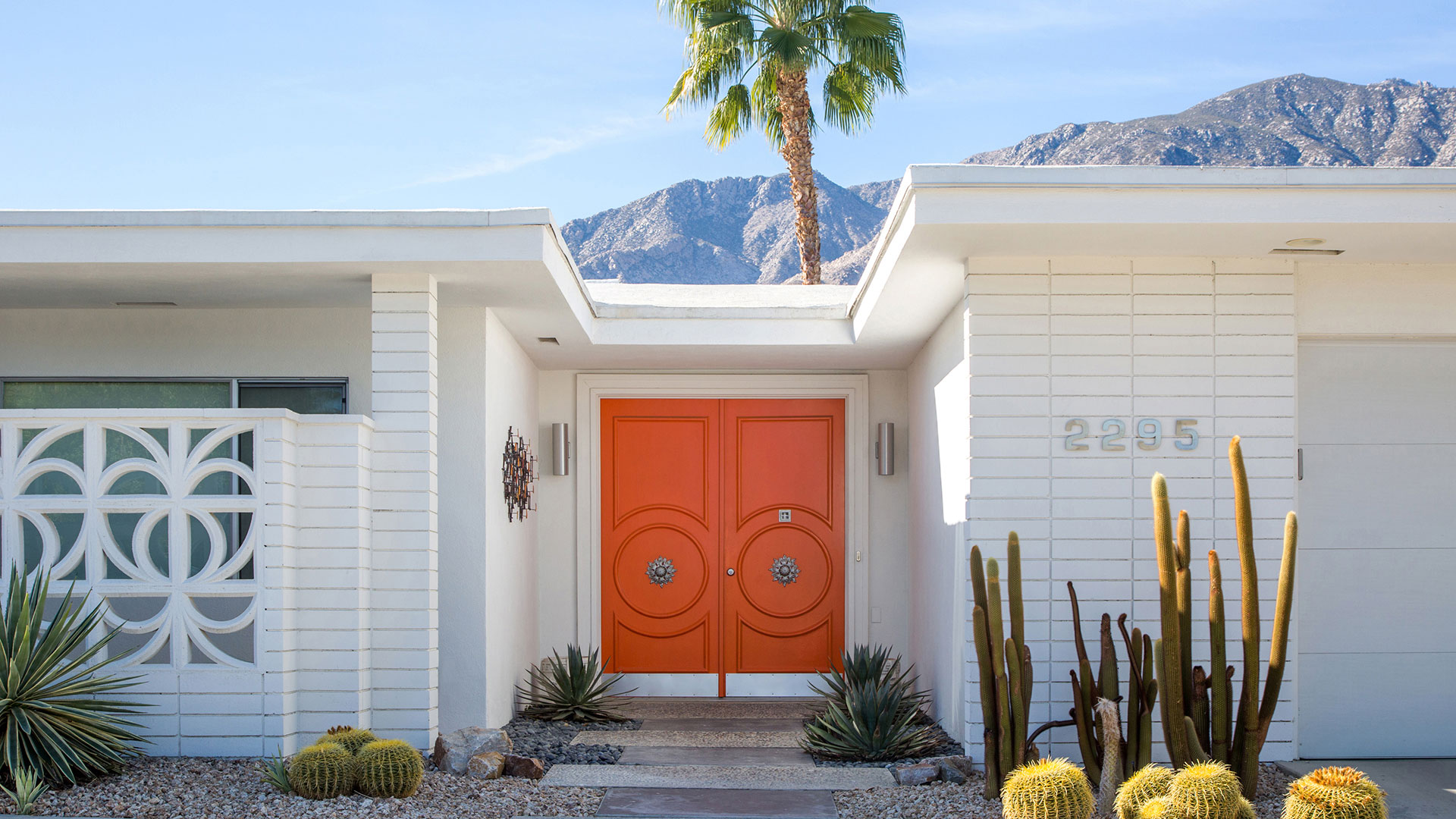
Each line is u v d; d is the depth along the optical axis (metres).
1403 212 5.54
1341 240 5.95
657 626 9.95
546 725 7.98
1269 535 6.39
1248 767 5.23
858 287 7.73
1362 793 4.20
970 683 6.51
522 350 8.78
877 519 9.83
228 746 5.82
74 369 7.54
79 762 5.07
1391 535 6.65
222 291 6.88
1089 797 4.60
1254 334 6.42
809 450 10.05
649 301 9.56
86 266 6.03
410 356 6.28
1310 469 6.65
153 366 7.55
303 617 6.01
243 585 5.88
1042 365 6.37
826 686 9.87
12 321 7.56
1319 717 6.58
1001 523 6.34
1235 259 6.43
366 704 6.12
